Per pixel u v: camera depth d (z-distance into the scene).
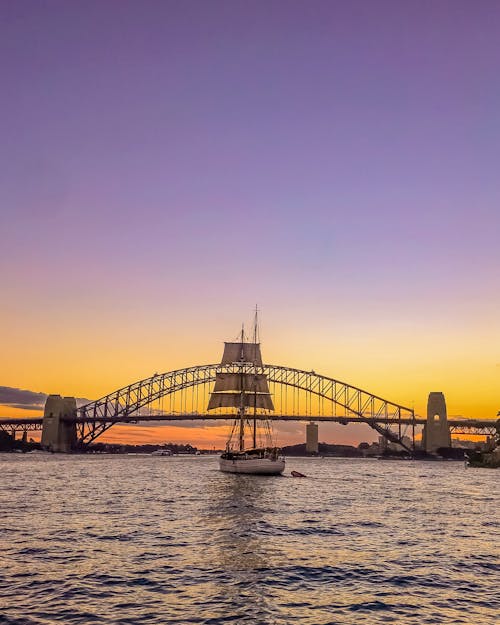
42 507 63.59
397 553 39.03
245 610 26.16
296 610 26.30
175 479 121.81
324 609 26.50
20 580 30.38
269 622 24.69
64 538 42.75
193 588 29.41
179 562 35.03
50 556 36.12
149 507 65.12
